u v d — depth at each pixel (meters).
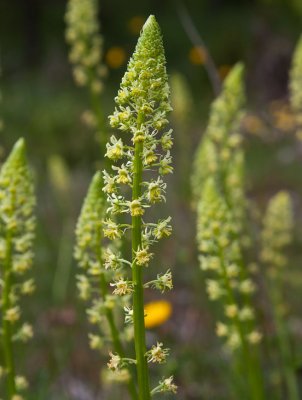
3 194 4.45
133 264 3.40
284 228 7.14
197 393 6.51
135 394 4.60
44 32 30.69
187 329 7.72
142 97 3.23
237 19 29.97
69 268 8.88
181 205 11.70
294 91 7.61
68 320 7.67
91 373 7.05
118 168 3.30
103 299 4.72
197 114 20.78
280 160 15.31
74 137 17.52
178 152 14.45
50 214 11.76
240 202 6.83
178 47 29.73
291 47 23.11
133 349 6.26
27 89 23.80
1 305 4.55
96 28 8.34
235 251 5.48
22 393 6.18
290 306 8.09
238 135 6.86
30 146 17.31
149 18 3.24
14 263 4.49
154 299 8.62
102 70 8.35
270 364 6.84
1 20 31.62
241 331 5.56
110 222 3.38
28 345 7.38
